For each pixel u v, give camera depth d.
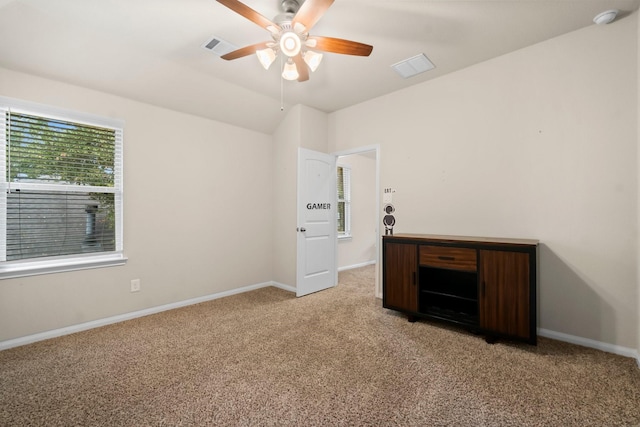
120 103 3.02
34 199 2.59
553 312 2.56
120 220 3.04
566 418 1.57
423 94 3.38
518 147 2.74
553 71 2.55
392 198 3.66
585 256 2.42
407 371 2.03
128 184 3.08
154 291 3.26
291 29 1.93
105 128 2.96
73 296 2.73
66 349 2.38
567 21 2.31
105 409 1.65
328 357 2.24
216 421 1.55
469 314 2.72
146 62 2.84
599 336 2.36
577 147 2.45
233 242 4.00
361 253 6.14
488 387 1.84
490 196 2.91
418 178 3.43
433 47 2.67
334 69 3.07
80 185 2.81
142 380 1.93
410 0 2.05
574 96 2.46
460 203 3.11
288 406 1.67
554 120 2.55
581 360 2.18
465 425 1.52
